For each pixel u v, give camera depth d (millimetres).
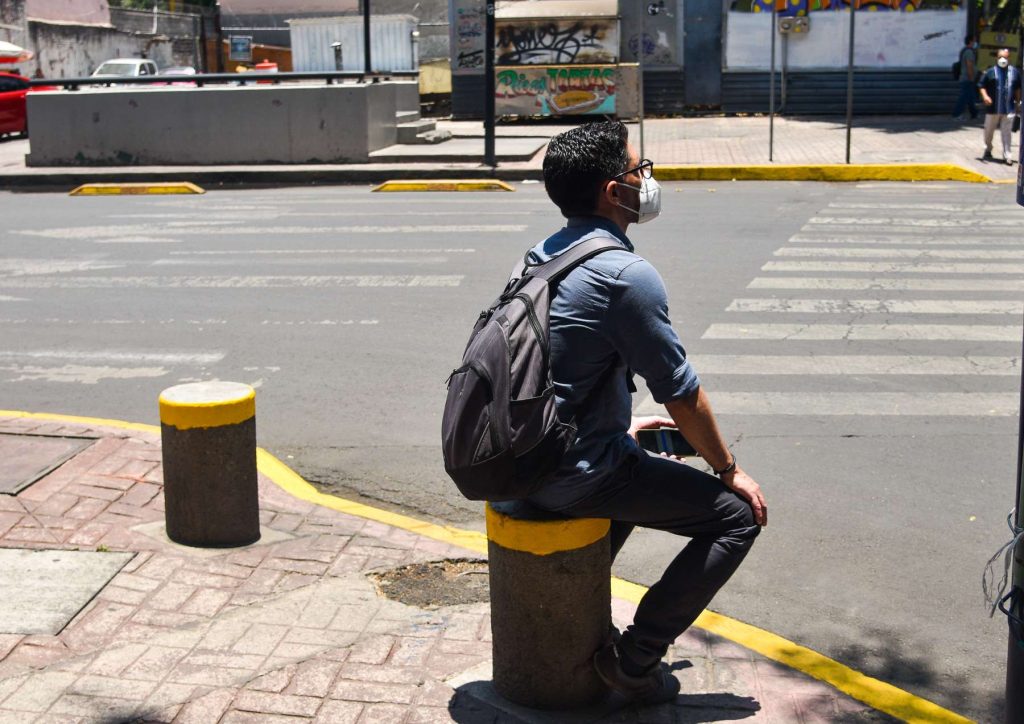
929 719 3711
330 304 10117
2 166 21688
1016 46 25859
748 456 6398
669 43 26344
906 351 8297
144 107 20984
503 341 3238
